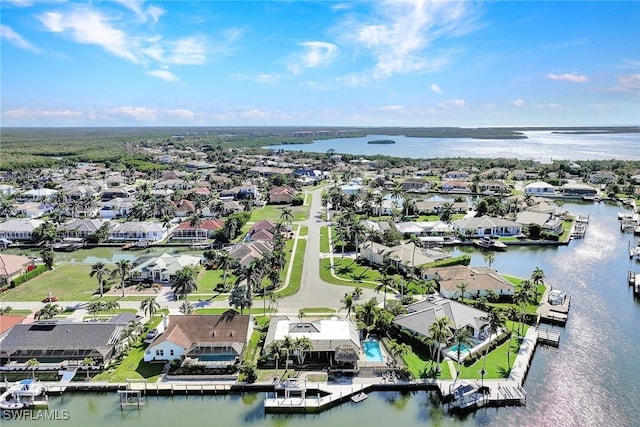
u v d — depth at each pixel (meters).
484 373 71.88
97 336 77.44
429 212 191.75
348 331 79.50
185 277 89.50
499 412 65.50
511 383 69.62
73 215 185.88
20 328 78.62
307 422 64.44
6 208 184.75
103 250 144.75
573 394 68.88
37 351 75.44
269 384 69.88
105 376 72.31
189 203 194.12
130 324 82.12
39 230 148.75
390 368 73.25
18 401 68.19
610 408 65.81
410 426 63.41
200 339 77.25
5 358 75.44
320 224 173.25
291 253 134.62
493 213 176.62
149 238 153.50
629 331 87.44
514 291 99.94
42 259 128.38
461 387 68.38
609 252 139.75
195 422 64.31
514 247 147.12
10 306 96.38
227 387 69.44
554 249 144.38
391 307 90.75
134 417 65.44
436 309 86.88
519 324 87.94
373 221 166.38
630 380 72.06
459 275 103.94
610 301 101.31
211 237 155.38
